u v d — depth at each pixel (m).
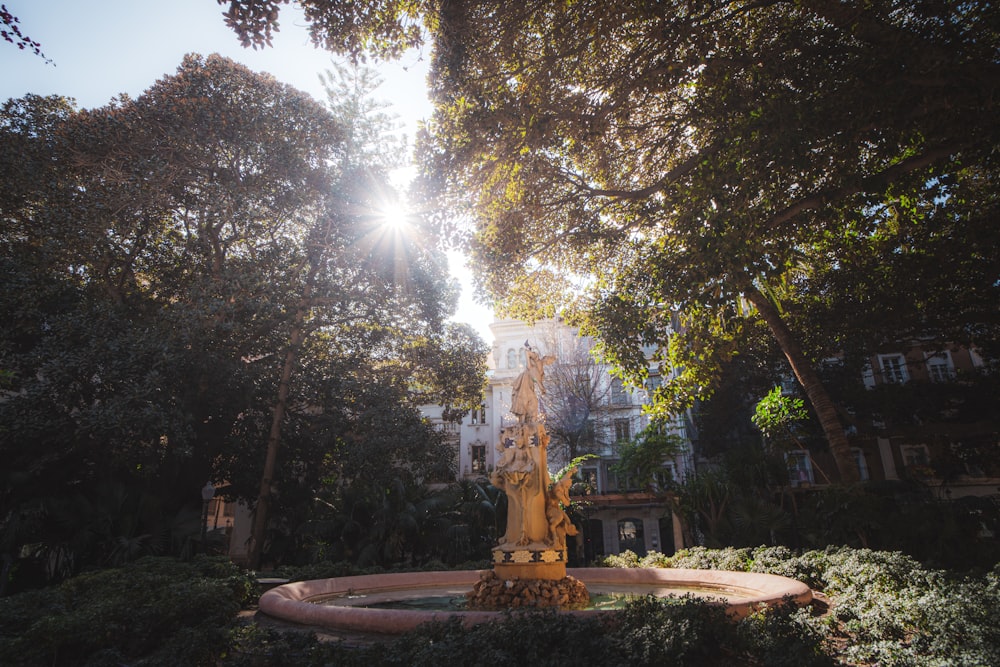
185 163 20.08
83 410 16.25
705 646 4.76
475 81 11.02
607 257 16.92
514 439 8.73
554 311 17.98
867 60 8.44
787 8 10.71
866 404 24.36
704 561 12.58
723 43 10.07
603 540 28.58
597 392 32.78
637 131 13.84
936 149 9.42
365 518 21.48
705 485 18.39
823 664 4.40
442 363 26.72
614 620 5.25
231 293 18.97
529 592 7.59
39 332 18.22
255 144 19.94
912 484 17.77
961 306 18.48
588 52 11.19
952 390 23.12
